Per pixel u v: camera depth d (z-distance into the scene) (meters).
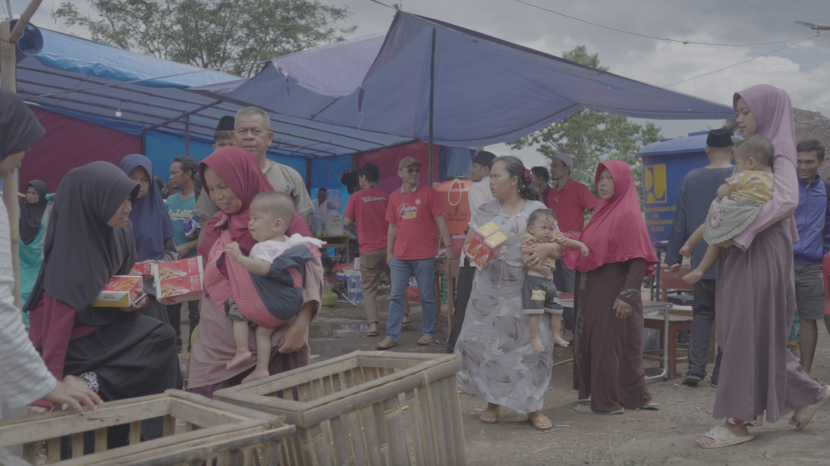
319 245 3.02
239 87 7.41
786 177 3.54
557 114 9.11
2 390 1.99
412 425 2.38
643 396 4.64
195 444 1.68
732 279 3.67
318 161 14.63
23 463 1.36
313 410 2.00
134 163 4.45
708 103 6.88
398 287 7.01
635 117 8.36
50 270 2.57
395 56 6.79
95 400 2.16
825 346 7.36
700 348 5.40
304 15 26.67
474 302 4.32
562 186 7.65
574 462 3.58
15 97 2.18
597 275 4.56
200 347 2.97
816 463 3.28
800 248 5.18
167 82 8.02
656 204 7.74
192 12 25.50
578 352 4.71
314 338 7.59
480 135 10.40
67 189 2.60
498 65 7.23
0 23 3.38
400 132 10.24
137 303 2.78
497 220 4.29
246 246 2.94
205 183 2.97
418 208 6.93
